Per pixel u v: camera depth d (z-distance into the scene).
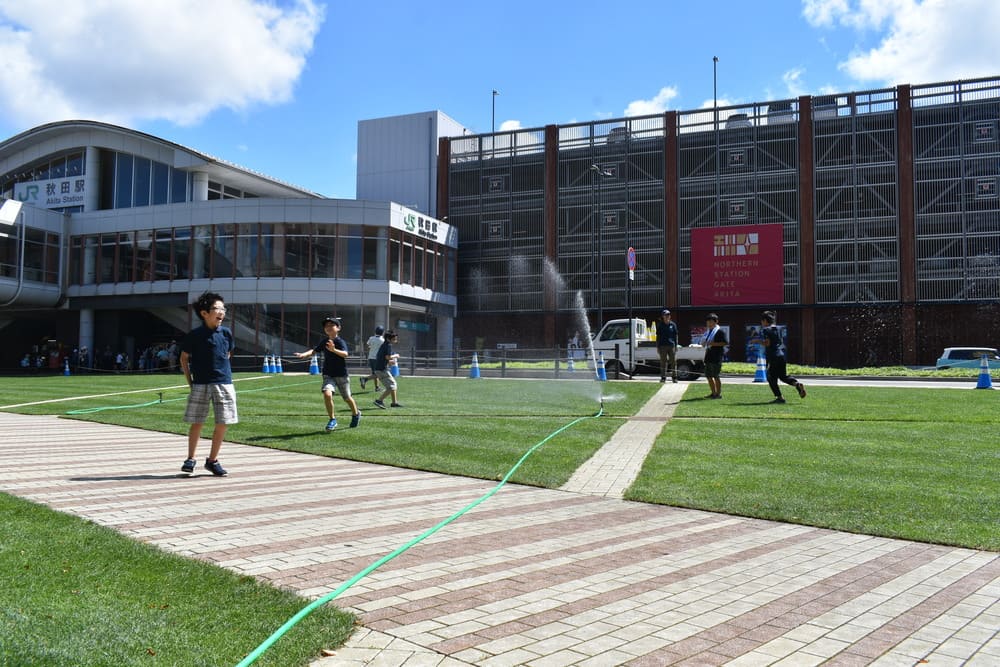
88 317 43.12
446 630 3.49
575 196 47.00
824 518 6.15
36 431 12.25
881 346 40.31
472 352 31.16
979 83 40.00
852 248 41.31
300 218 39.25
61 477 7.68
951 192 40.00
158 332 44.97
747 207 43.34
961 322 39.34
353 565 4.59
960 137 40.06
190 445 8.04
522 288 47.75
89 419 14.16
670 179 44.88
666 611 3.83
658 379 24.16
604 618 3.70
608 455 9.51
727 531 5.79
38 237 41.75
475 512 6.38
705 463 8.77
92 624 3.25
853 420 12.32
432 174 49.94
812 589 4.26
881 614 3.83
